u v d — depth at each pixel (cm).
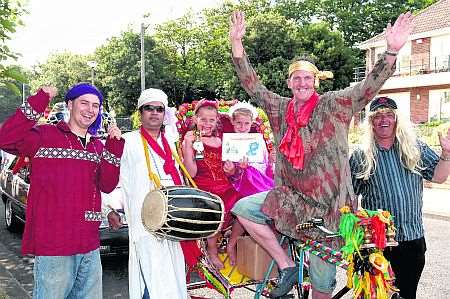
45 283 397
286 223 416
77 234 403
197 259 487
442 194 1554
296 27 4522
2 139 386
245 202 441
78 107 409
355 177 438
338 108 385
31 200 402
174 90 5034
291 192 417
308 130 398
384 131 426
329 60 4300
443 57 3062
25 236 404
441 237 991
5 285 704
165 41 5194
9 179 1043
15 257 878
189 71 5009
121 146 427
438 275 743
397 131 426
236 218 472
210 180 516
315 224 382
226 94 4478
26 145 396
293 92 405
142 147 457
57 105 702
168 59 5044
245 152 516
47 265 397
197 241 493
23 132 389
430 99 3061
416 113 3134
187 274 517
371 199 440
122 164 457
